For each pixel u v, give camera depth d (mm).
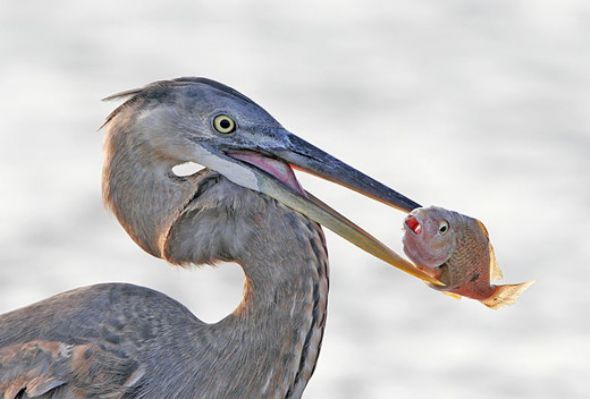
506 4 36594
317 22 35125
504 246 18250
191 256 7113
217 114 7121
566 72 29359
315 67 29531
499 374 14844
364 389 14375
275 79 28156
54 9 35281
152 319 7062
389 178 20938
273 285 6953
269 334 6938
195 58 30344
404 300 16625
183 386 6961
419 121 24703
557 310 16484
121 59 29844
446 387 14578
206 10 36438
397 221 18281
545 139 23531
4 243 17766
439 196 20078
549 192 20422
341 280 17078
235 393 6969
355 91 27094
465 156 22312
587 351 15414
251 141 7148
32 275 16766
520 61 30516
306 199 7094
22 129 23344
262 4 37438
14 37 31656
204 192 7074
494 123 24688
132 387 6922
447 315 16375
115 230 18406
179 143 7117
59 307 7109
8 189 20031
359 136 23406
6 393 6895
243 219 7008
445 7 36688
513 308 16484
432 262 6836
